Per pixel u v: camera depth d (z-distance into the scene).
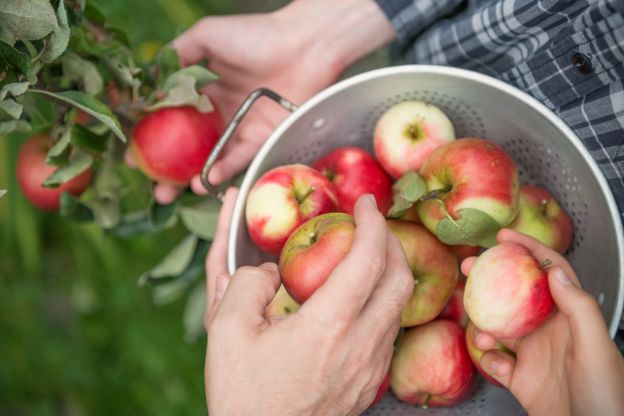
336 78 1.21
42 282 1.83
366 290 0.67
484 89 0.90
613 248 0.82
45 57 0.81
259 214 0.92
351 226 0.80
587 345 0.66
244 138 1.16
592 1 0.78
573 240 0.95
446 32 1.02
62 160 0.97
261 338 0.68
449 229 0.87
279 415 0.66
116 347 1.75
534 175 0.98
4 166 1.59
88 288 1.77
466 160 0.90
